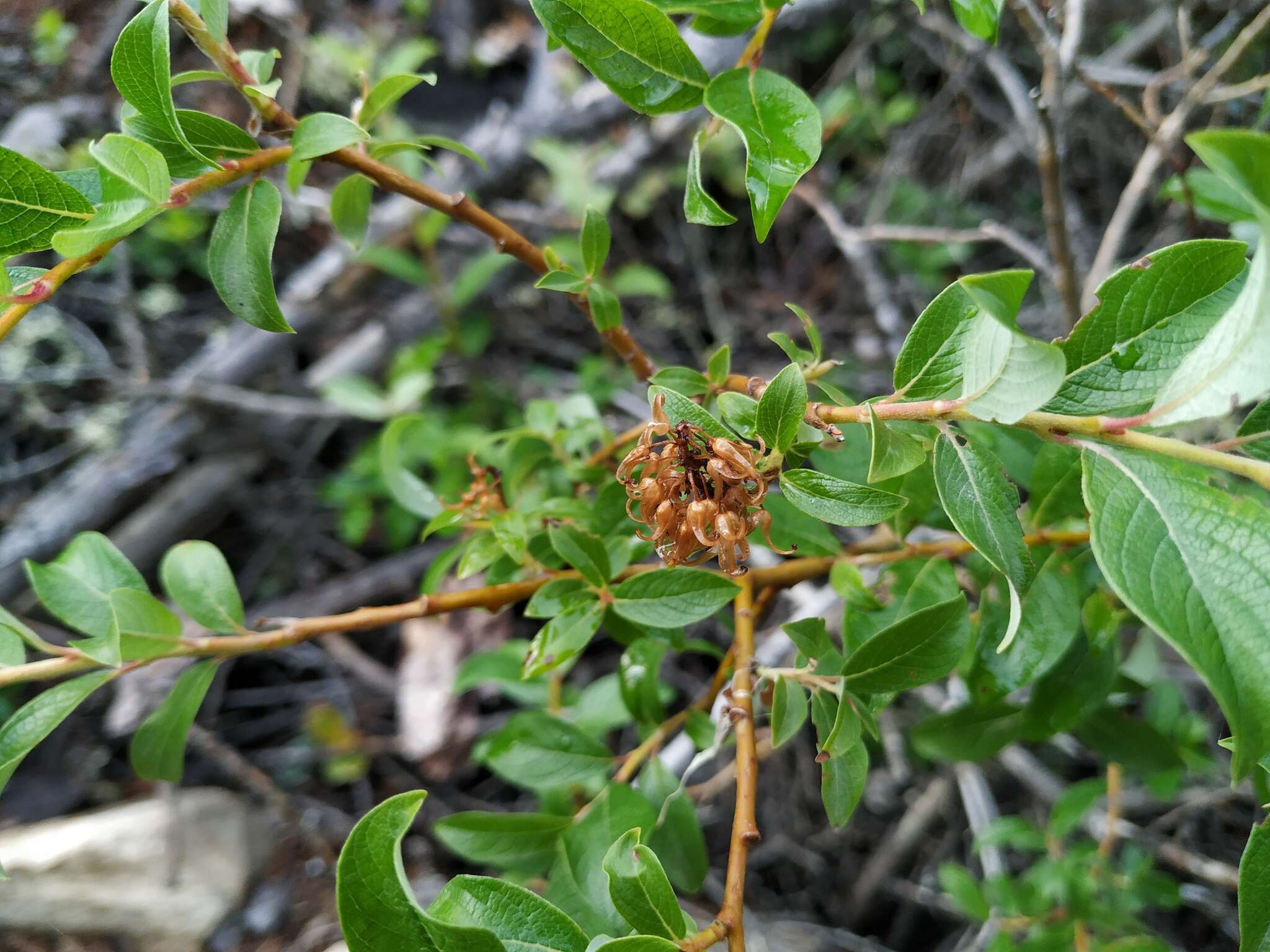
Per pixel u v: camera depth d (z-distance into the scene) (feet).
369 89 0.60
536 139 1.46
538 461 0.80
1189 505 0.37
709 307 1.68
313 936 1.01
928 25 1.09
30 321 1.36
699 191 0.47
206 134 0.52
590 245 0.62
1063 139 0.79
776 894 1.23
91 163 1.26
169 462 1.33
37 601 1.21
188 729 0.64
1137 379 0.43
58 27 1.24
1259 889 0.44
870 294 1.36
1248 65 1.07
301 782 1.19
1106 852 0.83
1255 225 0.80
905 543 0.62
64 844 0.97
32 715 0.56
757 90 0.47
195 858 1.01
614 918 0.57
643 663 0.68
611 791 0.62
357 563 1.42
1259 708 0.33
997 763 1.19
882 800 1.24
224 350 1.40
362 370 1.49
